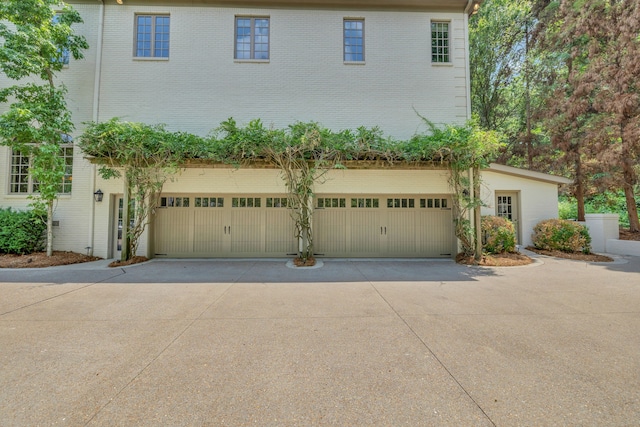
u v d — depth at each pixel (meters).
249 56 10.07
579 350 3.16
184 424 2.06
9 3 7.82
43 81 9.48
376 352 3.14
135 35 9.88
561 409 2.21
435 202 9.76
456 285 6.01
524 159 16.34
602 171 12.33
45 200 8.77
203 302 4.89
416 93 10.02
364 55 10.11
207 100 9.80
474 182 8.95
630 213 12.21
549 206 11.38
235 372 2.75
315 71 9.98
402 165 9.02
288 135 8.24
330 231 9.61
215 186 9.41
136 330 3.72
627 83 11.09
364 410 2.21
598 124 11.80
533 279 6.51
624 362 2.90
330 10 10.12
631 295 5.25
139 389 2.47
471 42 17.22
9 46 7.86
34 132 7.89
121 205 9.63
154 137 8.05
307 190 8.62
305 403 2.30
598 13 11.91
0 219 8.45
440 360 2.96
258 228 9.56
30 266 7.74
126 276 6.82
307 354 3.10
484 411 2.19
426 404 2.28
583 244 9.72
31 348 3.21
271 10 10.04
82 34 9.66
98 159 8.44
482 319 4.09
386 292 5.49
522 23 16.22
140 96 9.70
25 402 2.29
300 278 6.66
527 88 15.88
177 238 9.48
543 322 3.96
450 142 8.10
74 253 9.09
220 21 9.97
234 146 8.01
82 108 9.55
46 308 4.54
